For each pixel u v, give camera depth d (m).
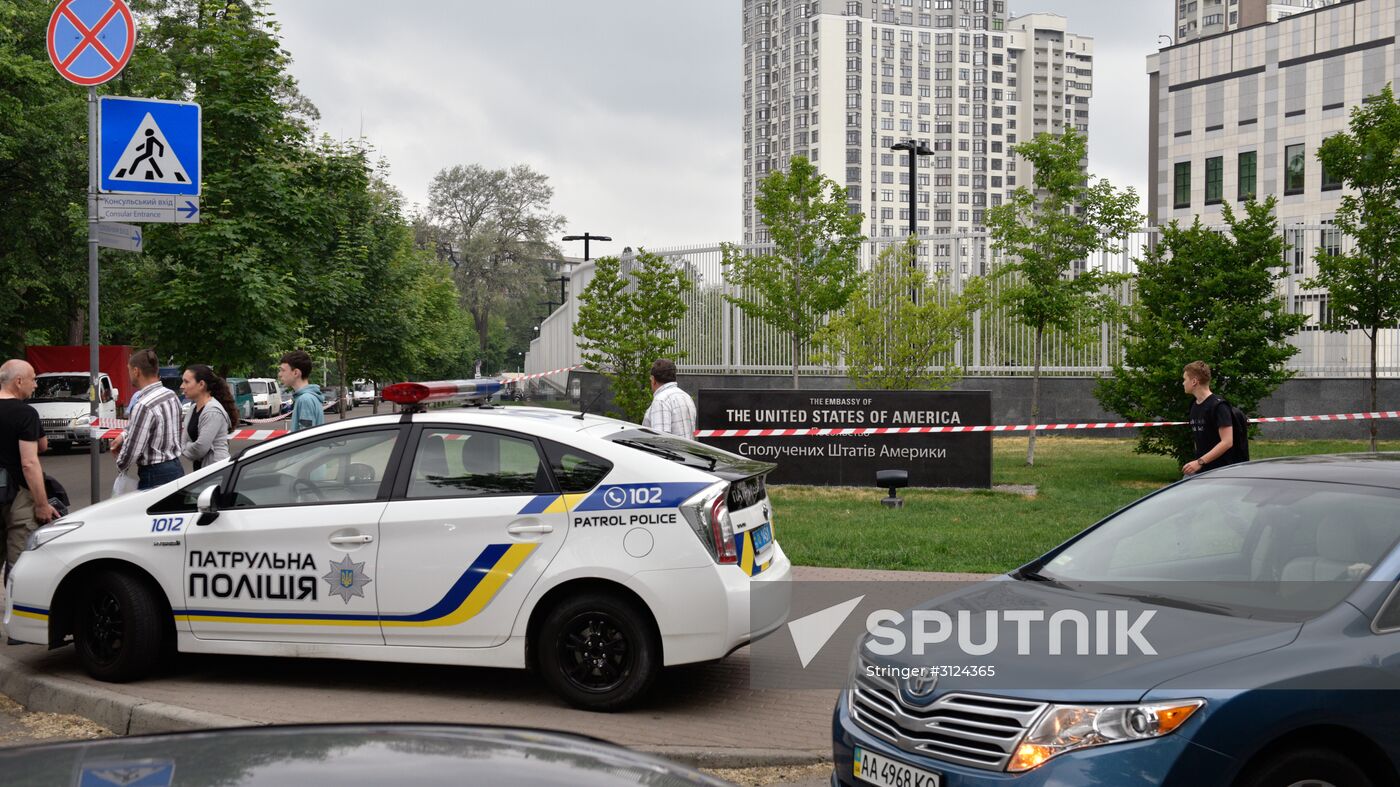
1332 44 48.44
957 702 4.09
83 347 33.91
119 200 9.99
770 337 25.62
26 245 30.91
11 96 28.61
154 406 8.87
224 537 6.79
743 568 6.41
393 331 42.41
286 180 21.58
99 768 2.08
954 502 14.89
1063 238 19.27
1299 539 4.62
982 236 23.77
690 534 6.25
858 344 19.91
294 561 6.68
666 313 22.12
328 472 6.86
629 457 6.45
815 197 21.34
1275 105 50.47
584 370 29.45
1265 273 16.66
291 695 6.73
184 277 20.30
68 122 30.08
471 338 89.75
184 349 20.45
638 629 6.28
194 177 10.15
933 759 4.06
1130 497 15.20
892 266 21.05
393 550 6.55
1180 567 4.83
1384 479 4.74
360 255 35.03
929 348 19.70
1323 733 3.87
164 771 2.06
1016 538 11.74
